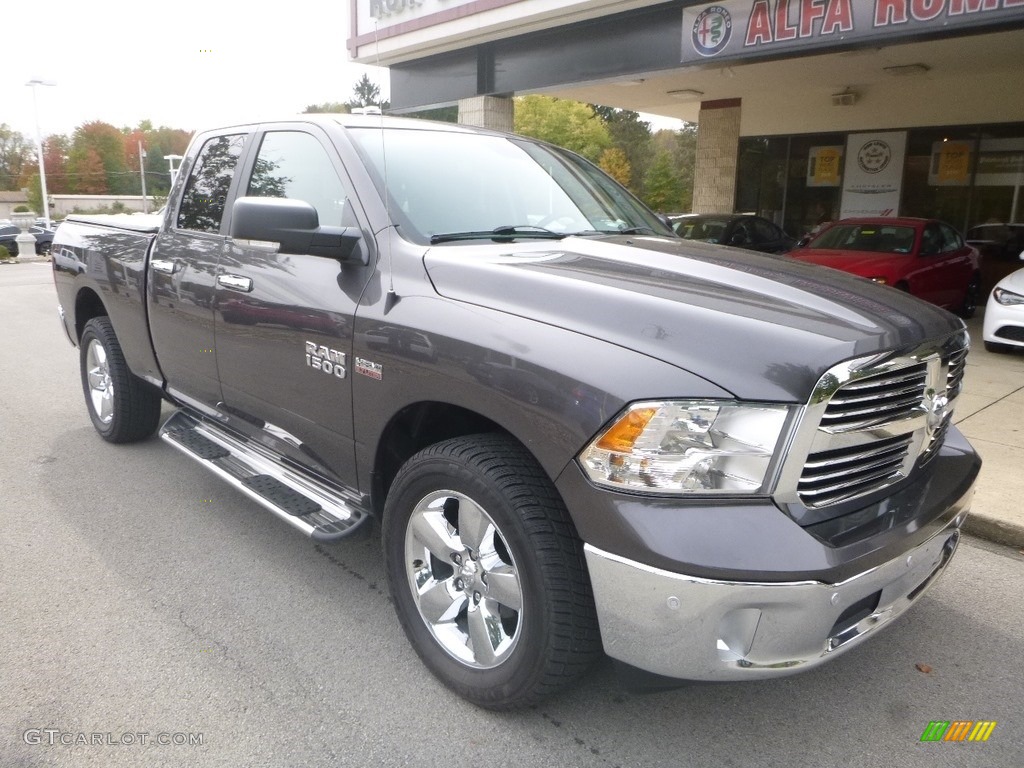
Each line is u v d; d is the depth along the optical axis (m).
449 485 2.64
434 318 2.71
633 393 2.18
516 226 3.39
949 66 12.98
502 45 12.95
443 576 2.86
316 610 3.40
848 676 3.01
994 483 4.73
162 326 4.33
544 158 4.00
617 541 2.18
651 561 2.12
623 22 11.28
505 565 2.57
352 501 3.26
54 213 86.25
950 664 3.10
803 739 2.65
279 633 3.22
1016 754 2.60
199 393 4.20
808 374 2.12
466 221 3.27
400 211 3.14
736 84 14.58
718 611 2.10
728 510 2.13
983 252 14.23
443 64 14.05
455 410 2.87
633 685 2.36
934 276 10.49
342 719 2.70
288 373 3.37
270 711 2.73
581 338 2.37
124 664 2.99
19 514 4.36
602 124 61.62
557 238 3.38
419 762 2.50
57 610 3.37
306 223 2.94
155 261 4.33
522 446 2.57
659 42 10.95
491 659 2.65
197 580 3.65
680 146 61.47
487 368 2.49
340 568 3.79
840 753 2.59
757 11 9.78
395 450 3.08
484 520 2.59
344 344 3.02
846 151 16.86
